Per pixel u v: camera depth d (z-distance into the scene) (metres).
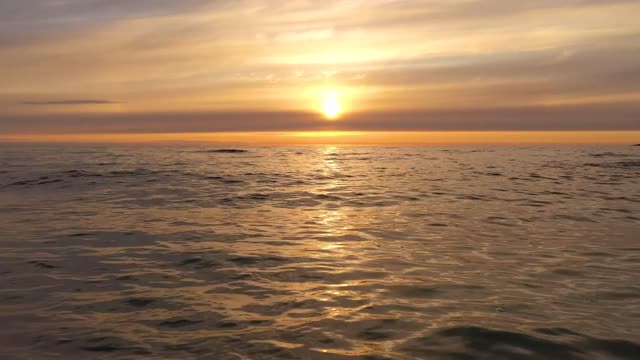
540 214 16.31
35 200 19.92
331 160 49.44
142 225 14.44
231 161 46.09
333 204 18.86
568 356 5.77
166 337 6.42
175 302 7.81
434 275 9.27
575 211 16.86
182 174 30.62
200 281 8.96
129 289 8.48
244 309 7.48
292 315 7.21
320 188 23.92
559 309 7.36
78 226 14.27
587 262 10.14
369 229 13.91
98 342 6.25
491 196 20.98
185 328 6.73
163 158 49.56
